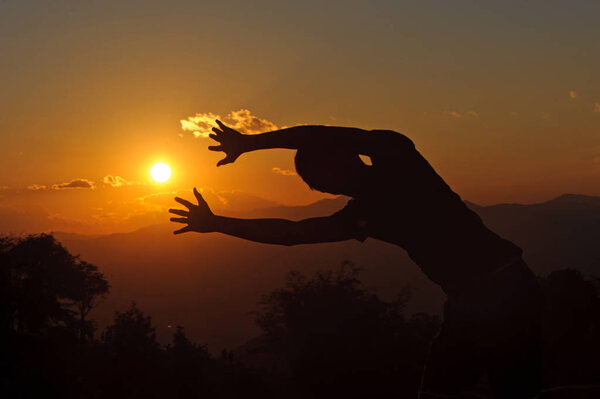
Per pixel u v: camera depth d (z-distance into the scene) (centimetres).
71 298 13000
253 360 7188
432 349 230
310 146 225
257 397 5166
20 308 3634
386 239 230
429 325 4275
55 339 3856
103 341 7256
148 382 5125
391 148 223
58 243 12612
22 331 3712
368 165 228
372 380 3609
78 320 7662
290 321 6197
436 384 228
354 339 3962
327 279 6162
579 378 219
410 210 221
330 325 4375
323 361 3828
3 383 3469
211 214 233
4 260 3747
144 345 5581
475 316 217
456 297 222
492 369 216
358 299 5684
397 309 4734
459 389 226
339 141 224
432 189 223
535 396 211
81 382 4291
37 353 3656
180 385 5169
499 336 212
